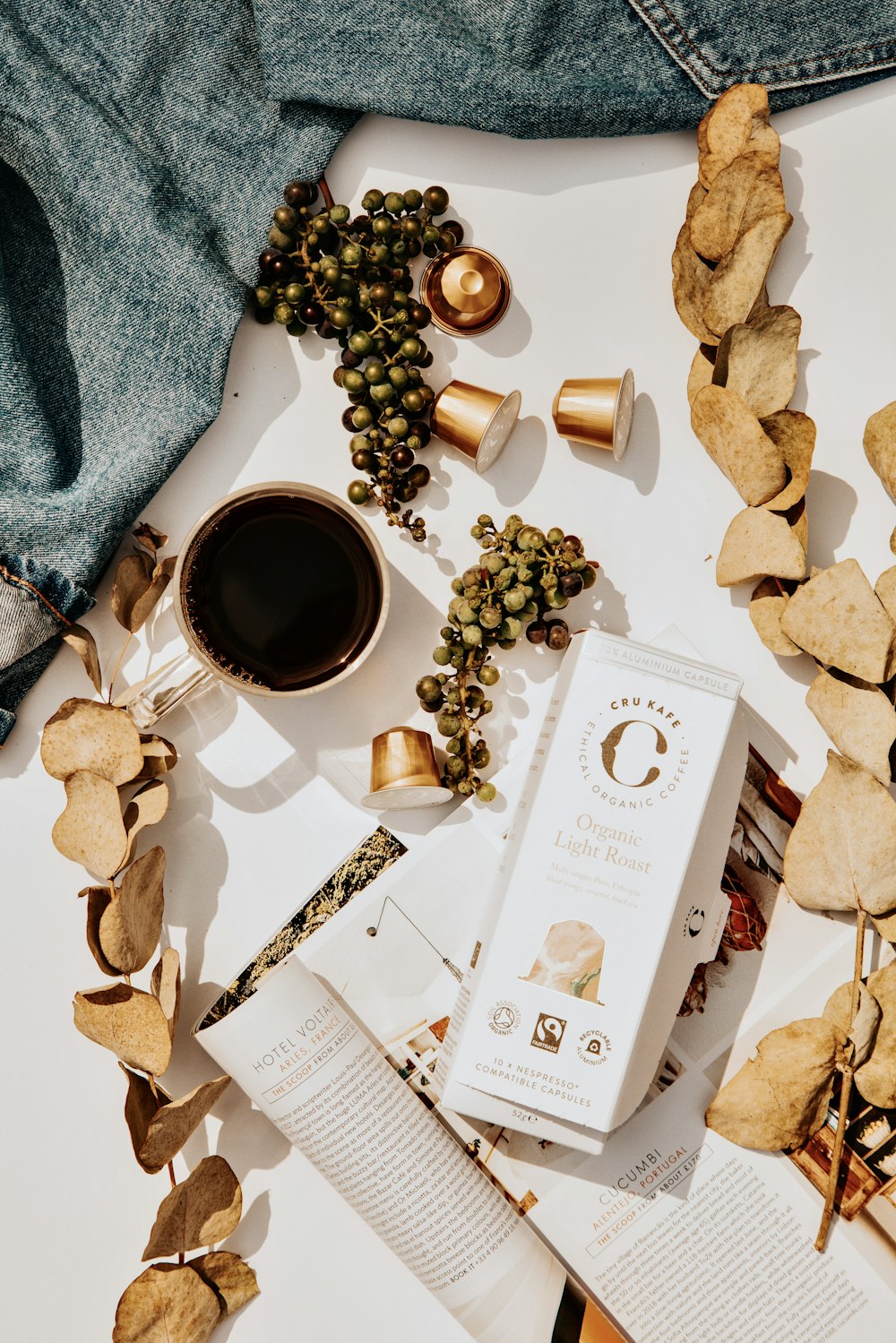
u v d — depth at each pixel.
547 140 0.64
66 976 0.65
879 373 0.64
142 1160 0.60
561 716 0.58
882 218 0.64
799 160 0.64
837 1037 0.62
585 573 0.61
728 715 0.58
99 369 0.63
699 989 0.64
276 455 0.64
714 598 0.64
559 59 0.62
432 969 0.64
